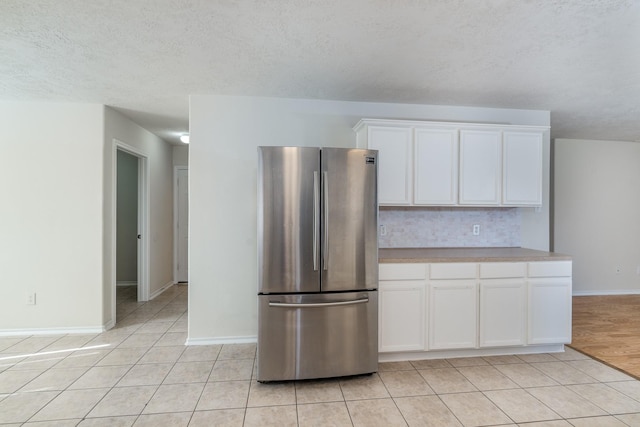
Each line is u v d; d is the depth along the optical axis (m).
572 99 3.19
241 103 3.15
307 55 2.33
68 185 3.30
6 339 3.17
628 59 2.37
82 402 2.15
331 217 2.44
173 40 2.12
